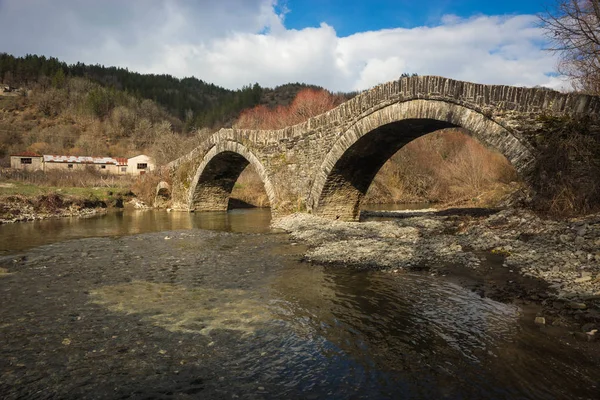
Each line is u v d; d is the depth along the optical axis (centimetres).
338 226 1686
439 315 668
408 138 1616
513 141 1076
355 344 575
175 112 14275
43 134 9288
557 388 438
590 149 959
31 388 466
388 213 2752
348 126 1655
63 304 762
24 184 3522
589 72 1375
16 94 12300
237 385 471
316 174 1875
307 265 1062
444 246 1166
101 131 10312
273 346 574
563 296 683
